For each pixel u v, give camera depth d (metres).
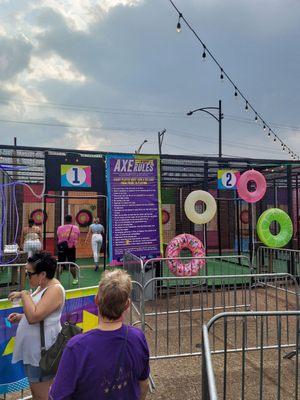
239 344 5.16
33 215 14.20
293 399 3.69
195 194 8.84
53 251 14.72
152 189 8.62
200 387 3.99
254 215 14.37
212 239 17.31
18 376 3.40
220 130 20.66
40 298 2.88
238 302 7.41
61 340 2.74
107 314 1.88
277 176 13.20
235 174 9.88
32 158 8.27
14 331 3.39
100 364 1.75
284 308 7.04
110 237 8.26
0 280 7.07
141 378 1.93
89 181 8.29
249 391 3.85
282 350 4.93
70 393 1.74
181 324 6.14
